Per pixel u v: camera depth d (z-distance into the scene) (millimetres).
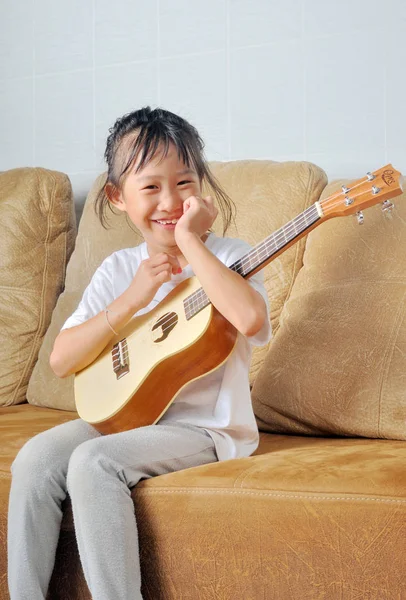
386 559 1246
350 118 2365
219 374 1640
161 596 1407
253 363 2025
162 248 1740
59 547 1502
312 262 1957
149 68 2695
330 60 2391
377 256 1857
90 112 2816
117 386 1626
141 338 1653
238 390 1619
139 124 1717
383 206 1444
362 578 1261
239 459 1502
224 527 1354
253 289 1540
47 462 1494
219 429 1597
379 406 1714
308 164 2145
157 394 1589
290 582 1308
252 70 2516
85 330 1688
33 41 2922
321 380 1786
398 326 1760
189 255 1552
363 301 1821
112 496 1397
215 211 1672
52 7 2879
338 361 1784
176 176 1673
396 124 2299
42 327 2428
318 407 1776
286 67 2459
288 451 1592
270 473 1378
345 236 1916
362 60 2344
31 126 2936
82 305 1800
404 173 2291
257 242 2088
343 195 1445
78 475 1412
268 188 2141
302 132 2441
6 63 2957
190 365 1563
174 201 1671
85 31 2816
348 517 1272
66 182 2570
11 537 1461
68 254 2543
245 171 2207
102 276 1825
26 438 1803
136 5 2713
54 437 1565
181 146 1677
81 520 1391
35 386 2311
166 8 2658
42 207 2510
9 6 2949
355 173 2363
